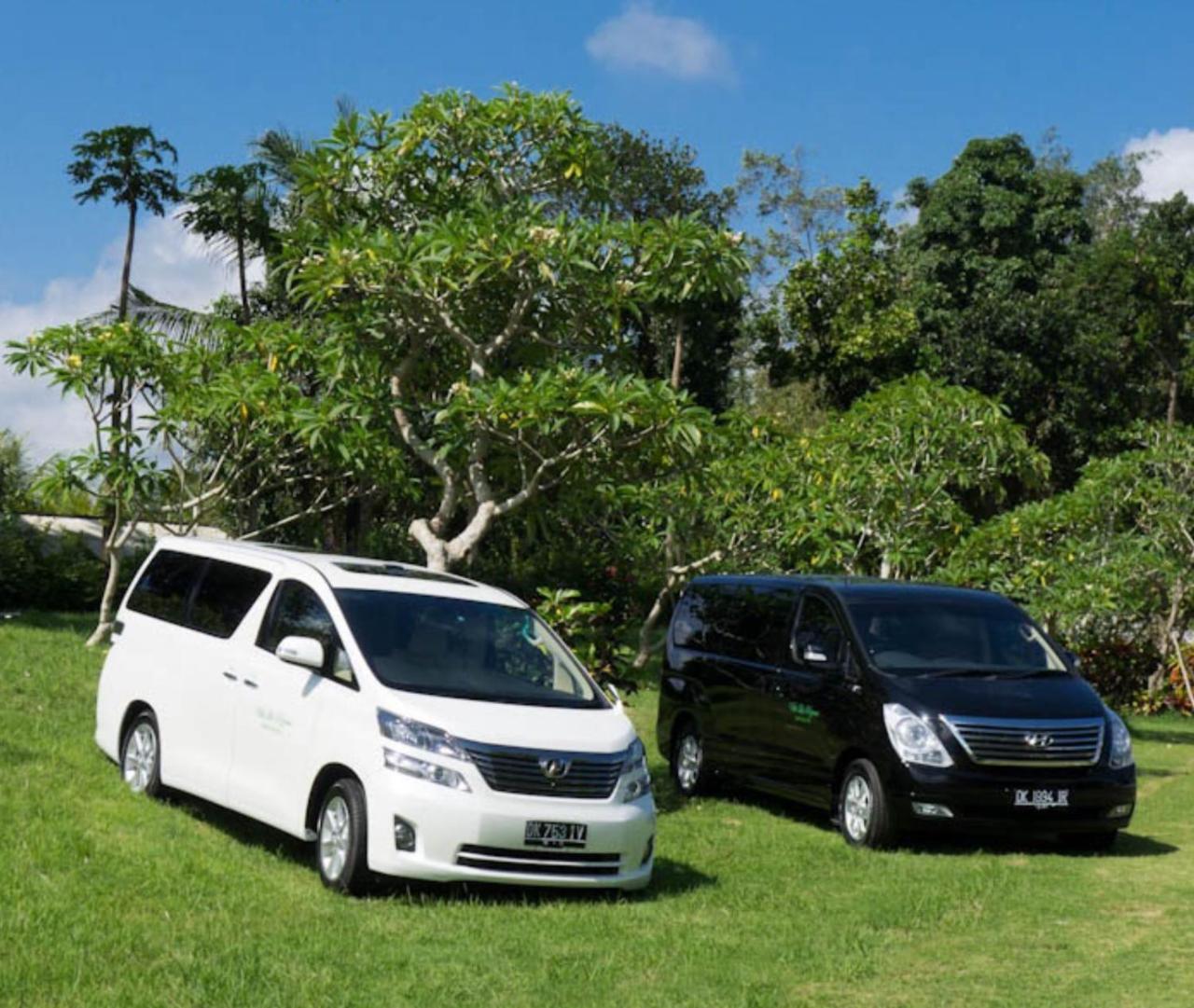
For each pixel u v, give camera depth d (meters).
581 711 9.73
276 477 19.61
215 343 26.77
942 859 11.29
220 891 8.44
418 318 13.71
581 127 14.30
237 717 10.04
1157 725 23.48
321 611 9.84
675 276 13.41
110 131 27.00
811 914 9.08
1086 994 7.36
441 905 8.62
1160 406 44.06
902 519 18.86
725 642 14.18
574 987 7.05
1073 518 20.89
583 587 23.77
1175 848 12.39
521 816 8.84
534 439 13.22
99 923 7.45
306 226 14.50
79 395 17.28
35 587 25.69
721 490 18.56
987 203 44.19
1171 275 42.66
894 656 12.32
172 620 11.28
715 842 11.53
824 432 19.88
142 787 11.10
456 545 13.09
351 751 8.91
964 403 18.81
